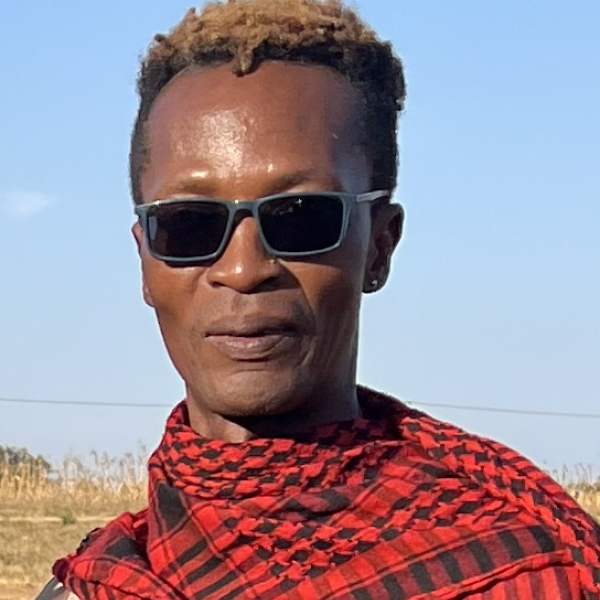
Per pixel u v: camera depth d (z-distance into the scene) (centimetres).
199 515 284
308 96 276
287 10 287
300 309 270
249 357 271
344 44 286
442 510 282
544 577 274
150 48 296
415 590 272
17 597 1530
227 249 269
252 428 284
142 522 317
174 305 278
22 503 2095
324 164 272
